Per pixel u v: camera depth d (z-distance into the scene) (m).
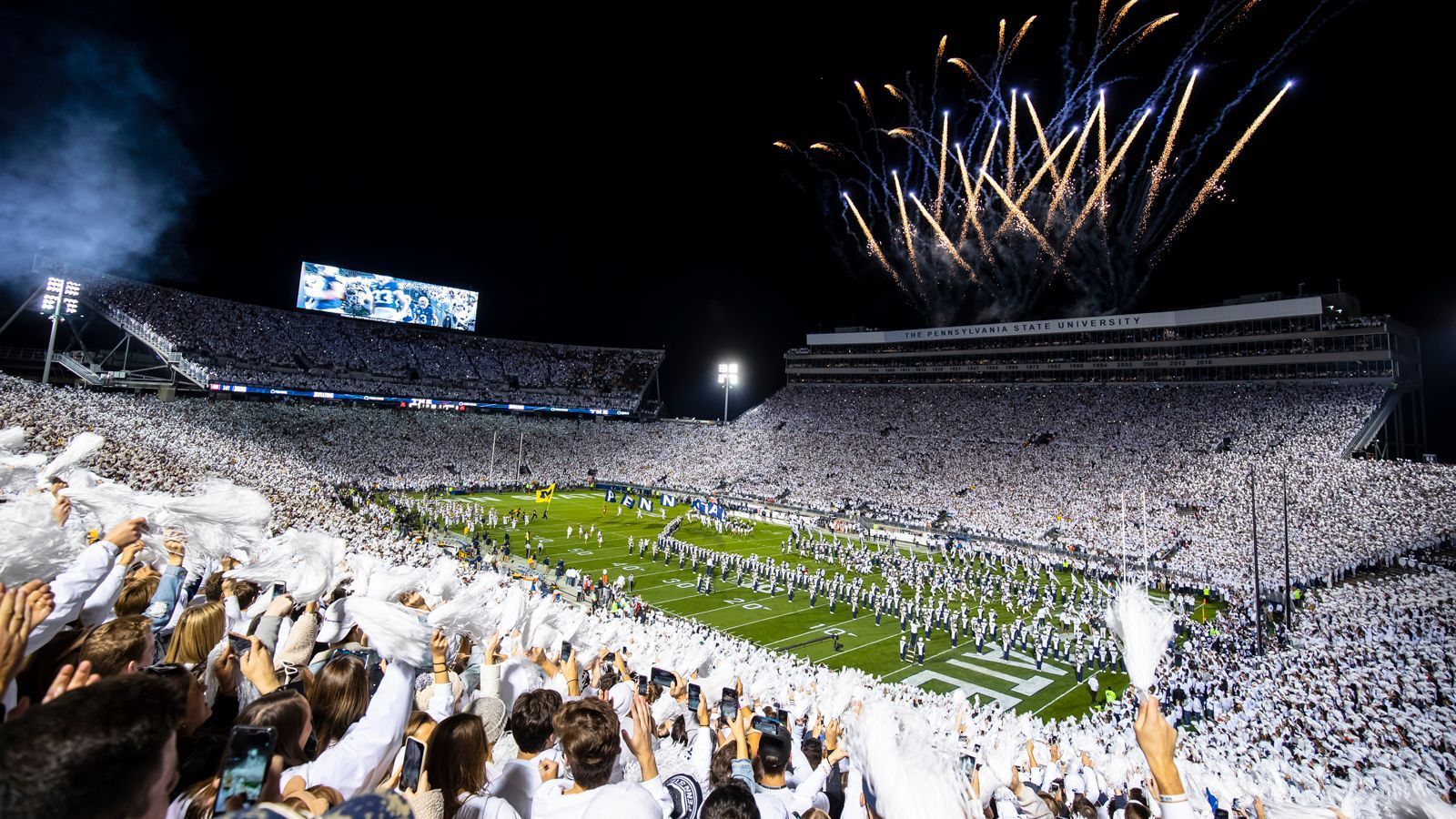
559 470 76.75
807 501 63.25
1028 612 33.84
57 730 1.47
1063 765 11.89
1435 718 16.83
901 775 2.31
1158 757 2.62
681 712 7.41
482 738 3.27
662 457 81.31
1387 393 54.00
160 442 32.66
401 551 28.67
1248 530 41.53
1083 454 58.25
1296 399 56.09
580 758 3.24
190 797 2.75
